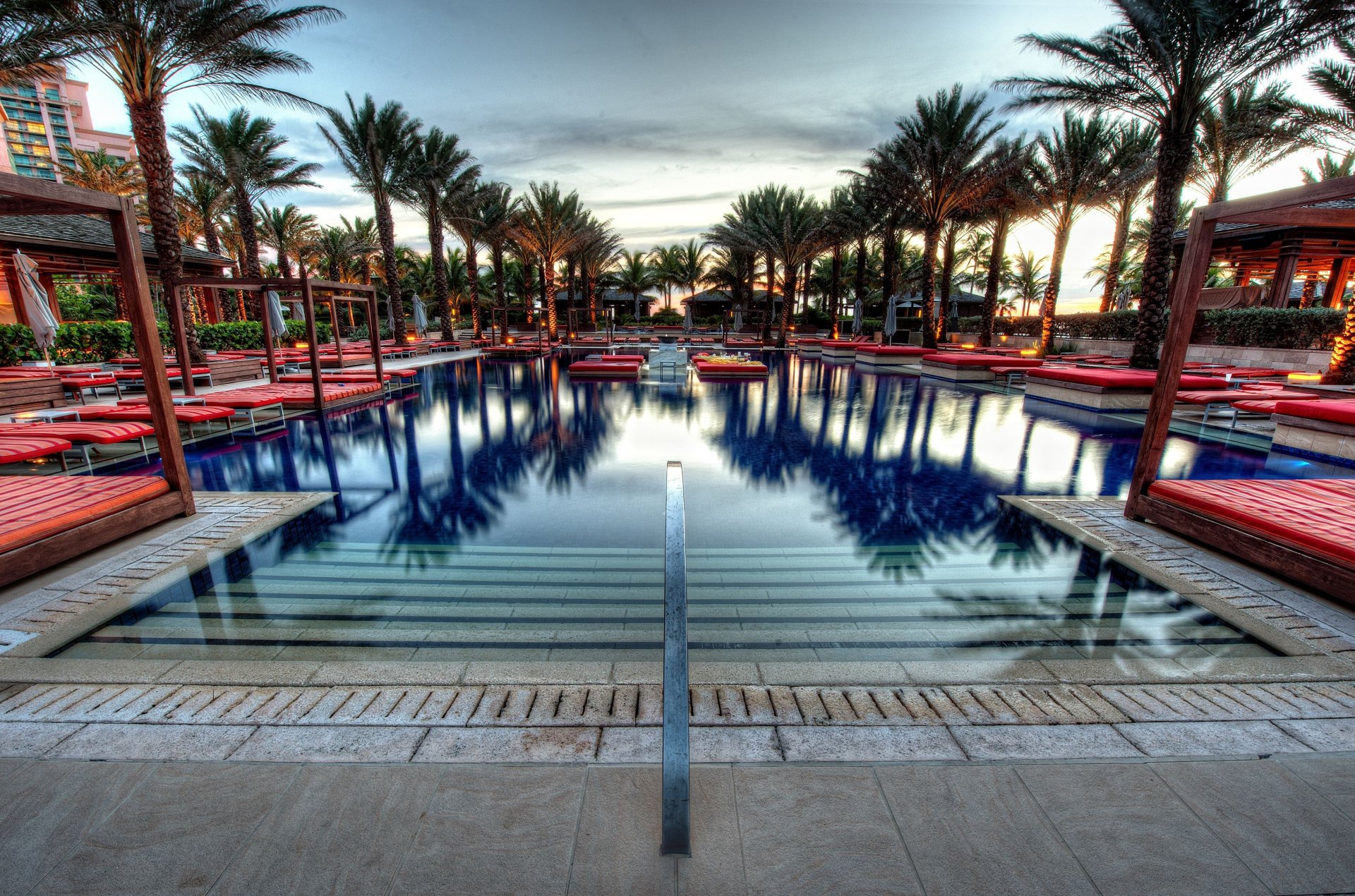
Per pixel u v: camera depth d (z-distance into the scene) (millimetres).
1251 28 8820
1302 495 3441
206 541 3621
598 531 3992
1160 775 1540
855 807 1417
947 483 5164
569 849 1290
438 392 11344
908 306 32219
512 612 2805
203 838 1321
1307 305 19859
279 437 7219
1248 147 13961
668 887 1200
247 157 17766
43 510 3213
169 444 3934
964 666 2193
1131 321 17922
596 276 36594
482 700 1909
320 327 24953
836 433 7453
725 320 25438
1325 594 2760
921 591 3033
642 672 2145
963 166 16375
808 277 29641
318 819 1376
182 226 22797
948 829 1356
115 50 9211
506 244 27703
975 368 13133
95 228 13922
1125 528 3814
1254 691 1992
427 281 35375
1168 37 9414
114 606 2754
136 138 9734
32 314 8188
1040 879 1228
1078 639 2492
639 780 1507
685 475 5473
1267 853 1295
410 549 3627
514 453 6367
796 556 3537
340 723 1771
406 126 18984
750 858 1269
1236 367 12086
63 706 1876
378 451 6465
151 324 3748
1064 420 8297
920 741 1689
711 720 1786
